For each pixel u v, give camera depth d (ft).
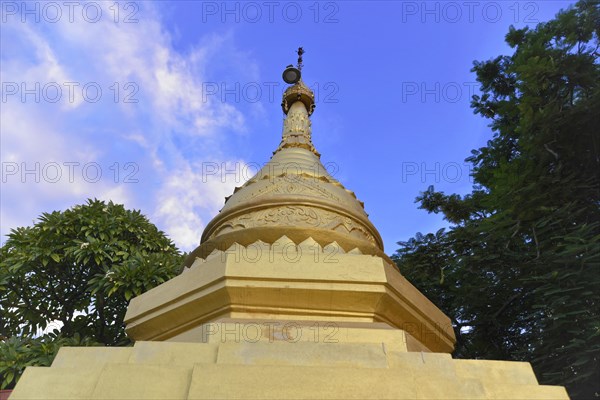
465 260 42.65
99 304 38.63
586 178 41.86
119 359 14.17
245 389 12.44
